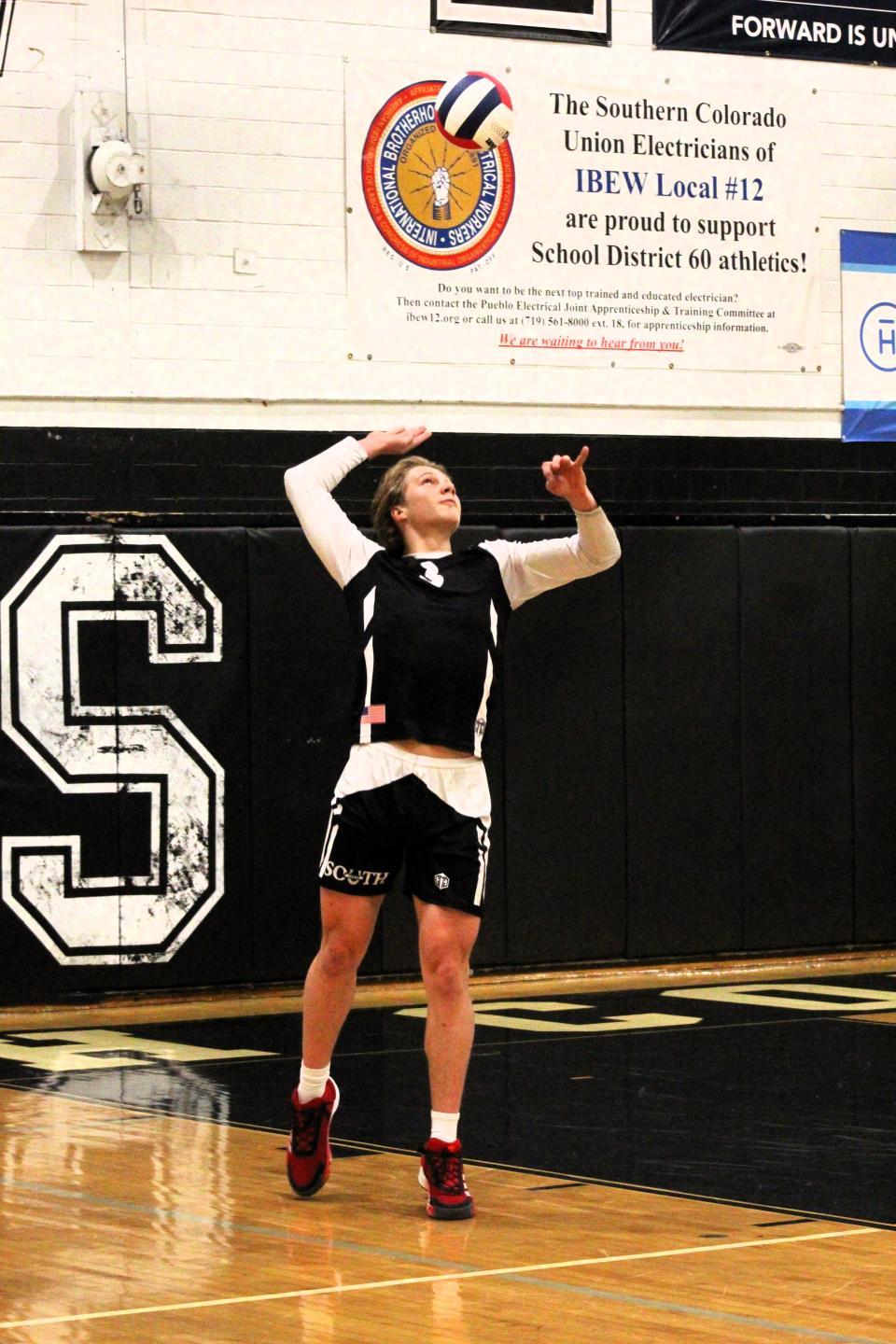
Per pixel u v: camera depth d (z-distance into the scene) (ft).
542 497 52.90
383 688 23.20
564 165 53.21
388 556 24.17
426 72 51.75
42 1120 30.04
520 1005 45.09
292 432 50.47
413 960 50.34
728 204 54.95
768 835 53.83
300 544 49.39
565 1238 21.63
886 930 55.36
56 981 47.19
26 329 48.03
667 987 48.67
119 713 47.78
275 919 49.24
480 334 52.37
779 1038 38.75
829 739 54.49
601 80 53.57
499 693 51.01
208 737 48.52
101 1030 42.50
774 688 53.88
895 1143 27.63
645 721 52.54
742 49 55.06
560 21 53.16
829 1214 22.91
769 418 55.26
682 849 52.95
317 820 49.62
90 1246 21.24
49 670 47.14
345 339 51.06
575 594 51.90
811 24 55.72
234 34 49.85
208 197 49.67
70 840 47.32
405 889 23.56
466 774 23.18
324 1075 23.81
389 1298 18.76
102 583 47.65
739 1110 30.50
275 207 50.34
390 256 51.47
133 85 48.91
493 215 52.47
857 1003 44.68
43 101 48.03
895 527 55.57
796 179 55.62
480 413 52.42
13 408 47.98
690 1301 18.65
